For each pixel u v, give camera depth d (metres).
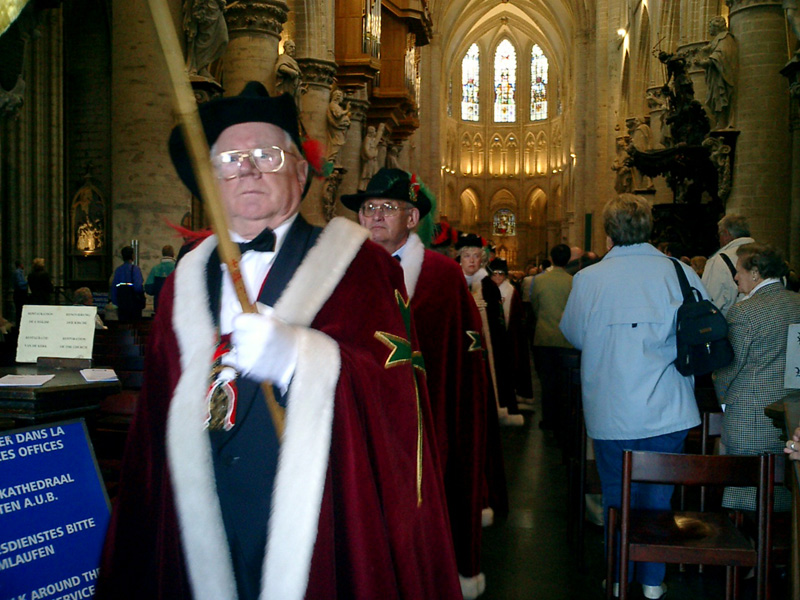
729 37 14.83
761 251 4.41
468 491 4.15
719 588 4.69
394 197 4.03
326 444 1.89
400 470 2.05
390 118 23.19
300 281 2.08
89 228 14.67
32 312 3.88
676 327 4.07
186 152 2.17
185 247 2.37
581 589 4.64
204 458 1.99
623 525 3.60
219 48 9.87
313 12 15.91
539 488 7.06
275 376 1.88
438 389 4.08
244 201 2.12
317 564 1.89
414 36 24.36
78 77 14.71
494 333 8.83
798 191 14.61
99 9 14.62
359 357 2.02
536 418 10.73
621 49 32.38
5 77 6.27
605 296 4.19
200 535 1.95
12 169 13.02
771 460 3.52
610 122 34.44
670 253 9.50
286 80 12.76
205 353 2.06
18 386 3.07
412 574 2.02
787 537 3.89
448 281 4.21
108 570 2.10
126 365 5.71
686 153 16.39
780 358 4.32
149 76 9.91
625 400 4.10
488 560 5.16
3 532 2.78
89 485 3.12
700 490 4.88
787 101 14.51
